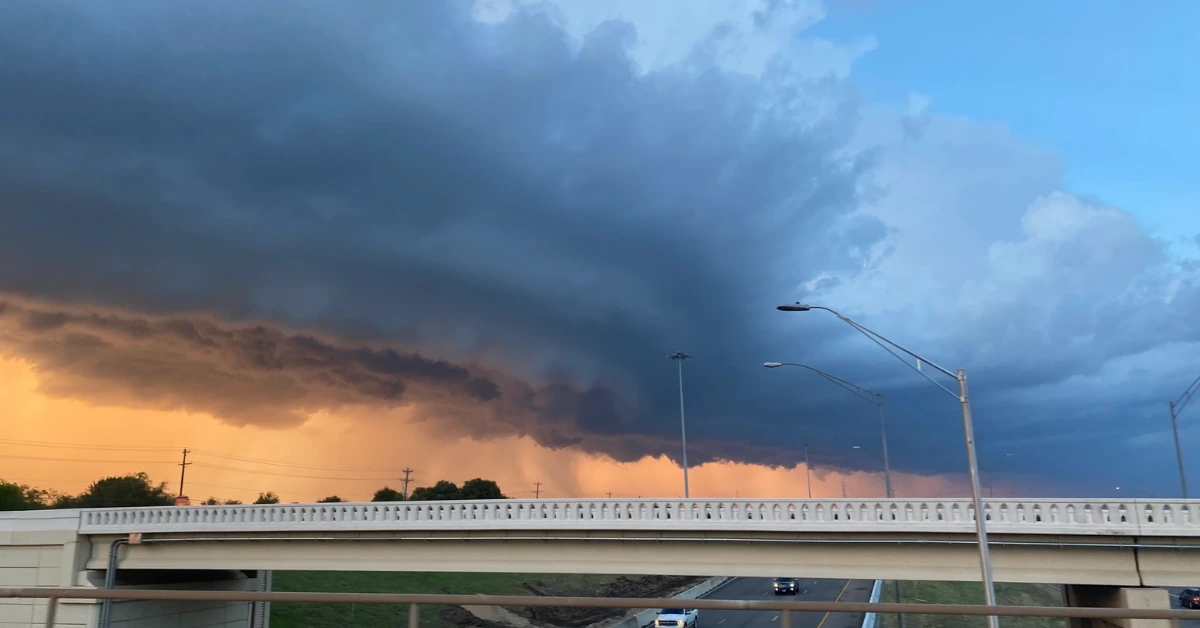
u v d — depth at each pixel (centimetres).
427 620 842
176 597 901
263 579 5969
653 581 10838
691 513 3788
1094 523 3234
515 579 8831
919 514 3459
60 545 5059
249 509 4672
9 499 10325
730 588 10288
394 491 14312
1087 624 905
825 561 3622
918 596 7100
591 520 3919
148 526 4884
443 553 4275
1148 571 3212
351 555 4469
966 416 2425
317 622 881
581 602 821
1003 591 5194
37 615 4562
